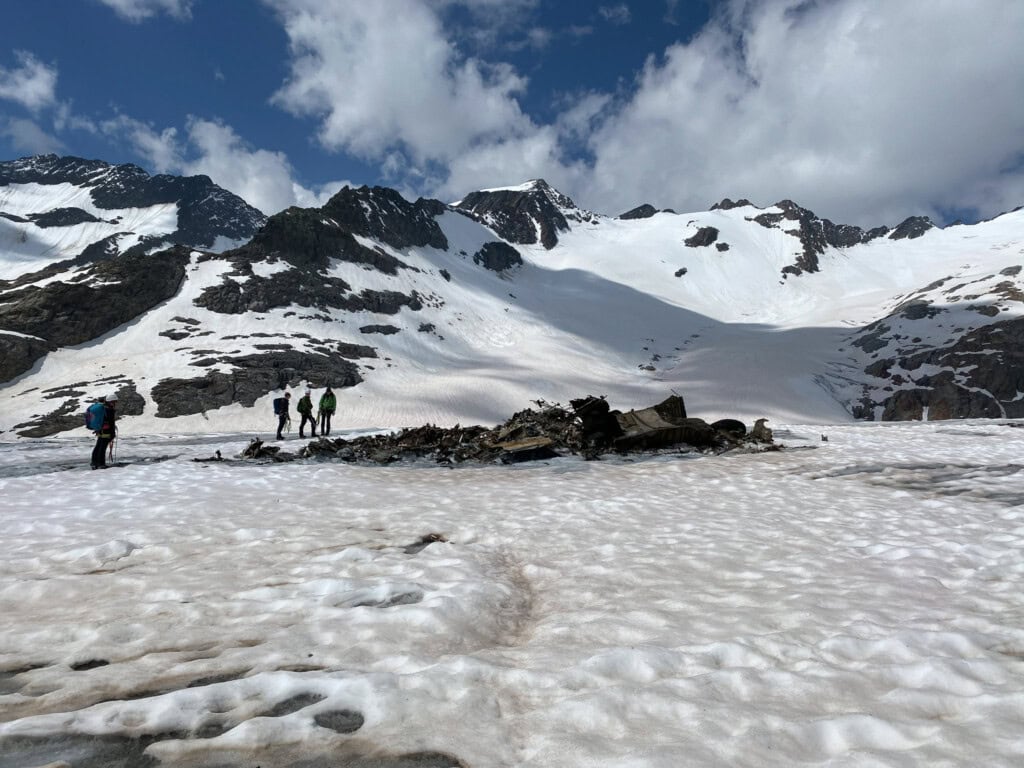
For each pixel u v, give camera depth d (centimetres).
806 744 283
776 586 562
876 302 19562
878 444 2038
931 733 287
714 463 1638
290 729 307
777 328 18800
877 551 692
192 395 9144
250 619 489
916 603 505
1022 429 2520
